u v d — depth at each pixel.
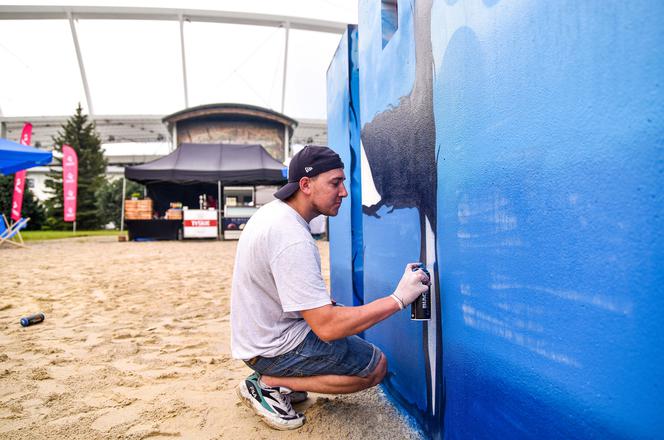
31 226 22.73
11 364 2.25
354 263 2.45
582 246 0.73
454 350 1.24
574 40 0.73
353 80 2.46
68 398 1.82
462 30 1.13
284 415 1.54
